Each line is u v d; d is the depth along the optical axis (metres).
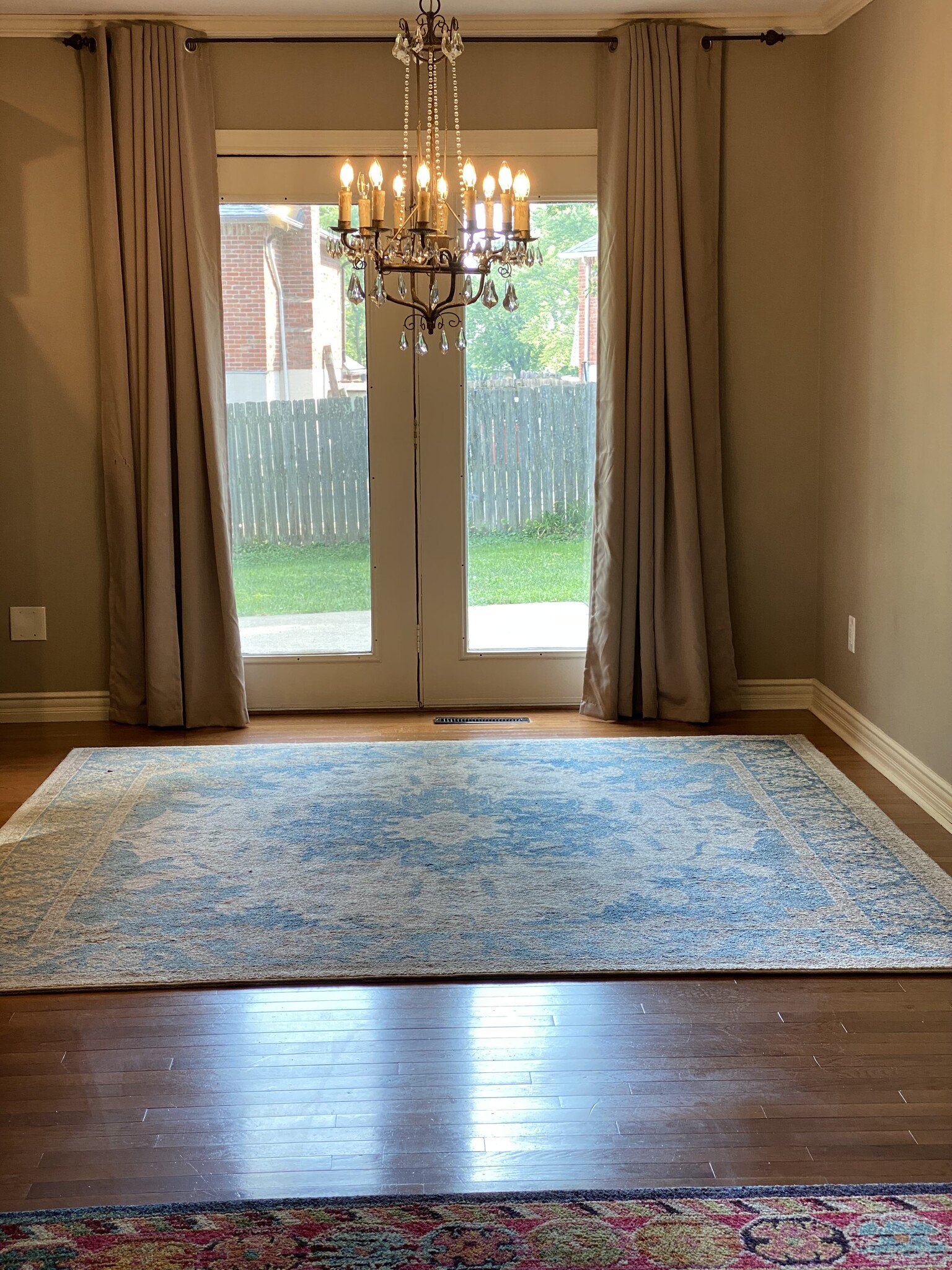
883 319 4.39
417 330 5.05
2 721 5.27
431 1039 2.69
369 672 5.35
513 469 5.24
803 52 4.95
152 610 5.02
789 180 5.03
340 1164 2.26
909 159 4.10
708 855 3.66
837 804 4.09
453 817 3.99
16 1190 2.20
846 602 4.89
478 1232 2.07
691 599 5.04
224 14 4.78
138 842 3.80
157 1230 2.08
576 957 3.04
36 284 4.98
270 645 5.35
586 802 4.12
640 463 5.01
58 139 4.90
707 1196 2.16
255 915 3.28
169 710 5.09
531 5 4.71
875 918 3.24
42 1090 2.51
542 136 4.97
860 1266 1.98
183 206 4.85
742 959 3.02
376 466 5.20
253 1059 2.62
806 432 5.19
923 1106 2.43
